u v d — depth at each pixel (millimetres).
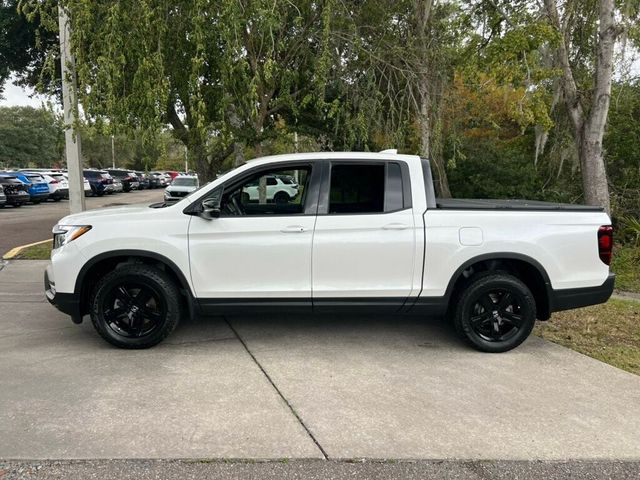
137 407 3709
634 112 13484
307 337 5348
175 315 4820
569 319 6047
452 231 4758
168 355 4770
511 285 4832
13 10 11594
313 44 8656
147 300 4863
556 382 4250
